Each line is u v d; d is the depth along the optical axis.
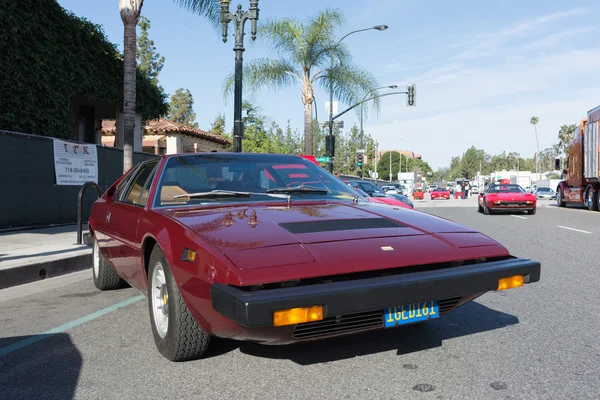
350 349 3.67
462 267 3.17
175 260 3.21
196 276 3.00
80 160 12.96
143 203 4.28
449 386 3.00
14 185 10.98
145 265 3.93
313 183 4.53
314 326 2.94
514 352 3.58
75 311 5.04
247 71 24.59
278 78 25.09
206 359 3.52
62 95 15.77
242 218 3.48
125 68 12.30
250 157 4.68
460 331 4.08
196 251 3.05
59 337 4.17
